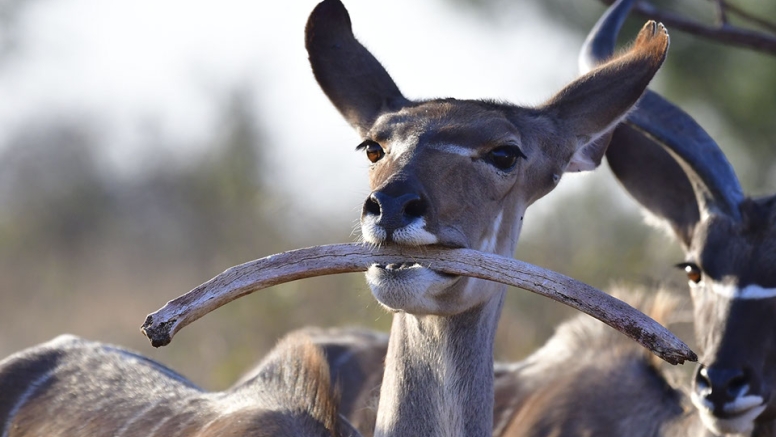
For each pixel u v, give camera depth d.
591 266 17.31
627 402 10.96
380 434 8.32
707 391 9.41
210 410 9.10
